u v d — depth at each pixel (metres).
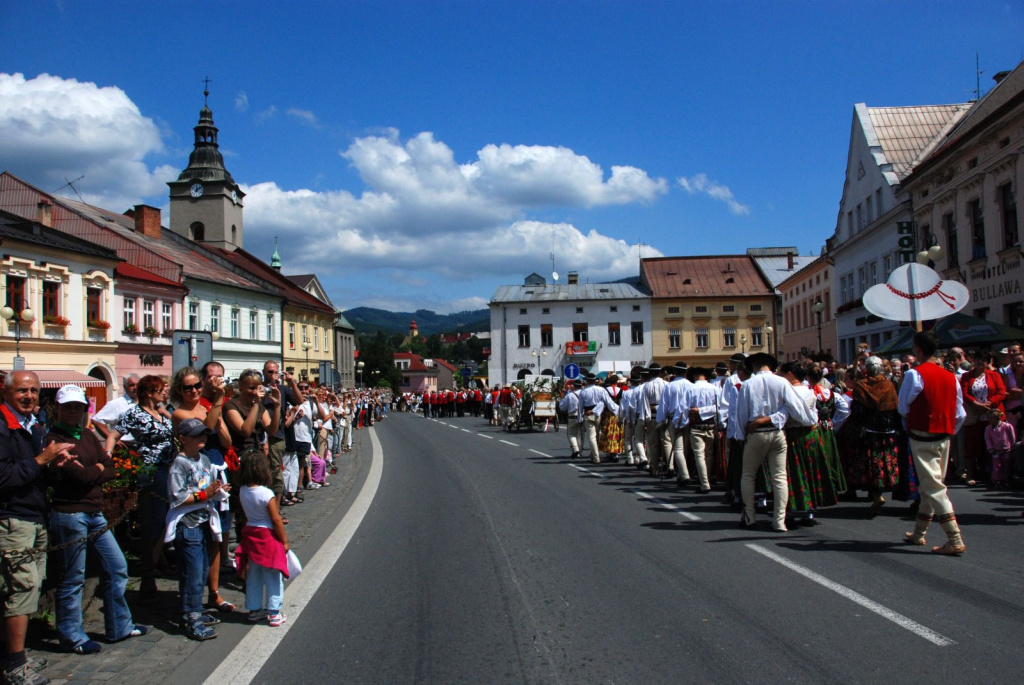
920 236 29.88
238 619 6.12
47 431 5.94
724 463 12.82
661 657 4.94
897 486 9.48
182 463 5.79
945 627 5.33
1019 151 22.28
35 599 4.87
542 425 33.38
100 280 35.28
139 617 6.21
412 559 7.98
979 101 34.78
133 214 54.62
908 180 29.91
